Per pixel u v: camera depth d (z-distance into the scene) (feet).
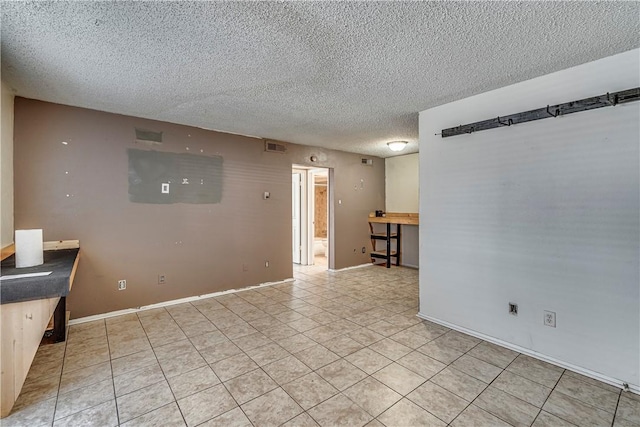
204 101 9.99
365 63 7.37
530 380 7.11
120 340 9.23
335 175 18.97
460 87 8.86
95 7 5.19
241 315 11.36
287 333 9.77
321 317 11.18
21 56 6.92
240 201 14.55
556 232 7.82
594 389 6.76
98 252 10.96
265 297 13.60
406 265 20.79
